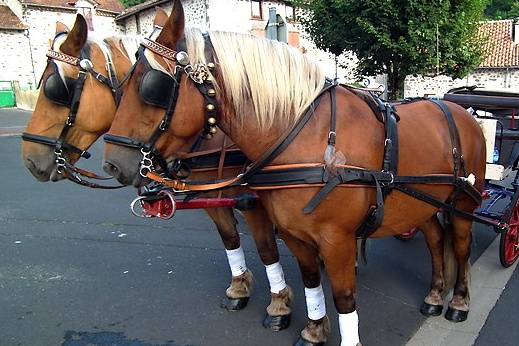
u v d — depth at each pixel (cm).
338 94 232
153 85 198
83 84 283
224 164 288
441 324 320
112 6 2667
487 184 466
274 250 314
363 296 364
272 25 709
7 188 787
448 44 1038
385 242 488
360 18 1027
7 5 2573
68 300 373
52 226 571
